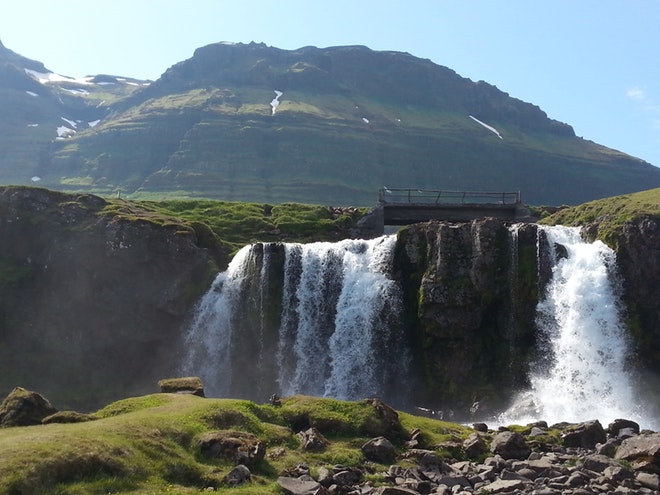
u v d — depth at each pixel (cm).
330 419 2791
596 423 3045
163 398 2919
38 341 6275
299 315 6012
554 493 2184
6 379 5900
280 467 2322
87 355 6222
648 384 5031
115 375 6169
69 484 1852
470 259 5603
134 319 6200
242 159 19625
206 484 2095
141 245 6294
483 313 5491
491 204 7581
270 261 6138
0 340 6197
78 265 6406
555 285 5375
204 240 6756
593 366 5097
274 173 19338
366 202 18588
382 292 5856
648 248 5247
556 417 4753
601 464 2547
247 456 2256
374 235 7606
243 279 6169
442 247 5653
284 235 7588
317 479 2248
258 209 8425
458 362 5431
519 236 5562
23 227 6775
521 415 4866
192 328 6147
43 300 6462
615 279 5288
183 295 6200
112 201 7444
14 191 6938
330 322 5988
